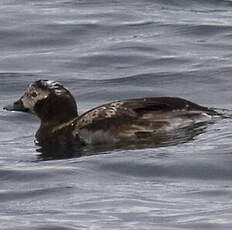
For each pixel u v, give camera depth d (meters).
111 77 27.14
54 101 21.98
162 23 32.03
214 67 27.59
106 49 29.50
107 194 17.53
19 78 27.39
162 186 17.92
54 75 27.52
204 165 18.73
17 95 26.27
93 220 16.23
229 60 28.27
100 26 31.80
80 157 19.92
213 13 33.56
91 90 26.11
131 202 17.06
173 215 16.39
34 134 22.61
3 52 29.88
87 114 21.25
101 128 20.83
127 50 29.31
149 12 33.50
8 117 23.80
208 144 19.70
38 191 17.86
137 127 20.58
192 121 20.55
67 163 19.42
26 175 18.81
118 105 21.00
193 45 29.89
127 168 18.92
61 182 18.34
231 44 29.95
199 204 16.88
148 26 31.77
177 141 20.03
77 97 25.72
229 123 20.50
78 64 28.42
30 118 23.75
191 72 27.27
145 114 20.73
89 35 31.08
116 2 34.69
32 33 31.22
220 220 16.03
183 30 31.27
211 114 20.81
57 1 35.19
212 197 17.22
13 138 22.36
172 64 28.12
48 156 20.33
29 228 15.94
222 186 17.83
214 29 31.30
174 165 18.81
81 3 34.69
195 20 32.41
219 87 26.14
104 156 19.66
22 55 29.50
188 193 17.48
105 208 16.81
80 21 32.28
